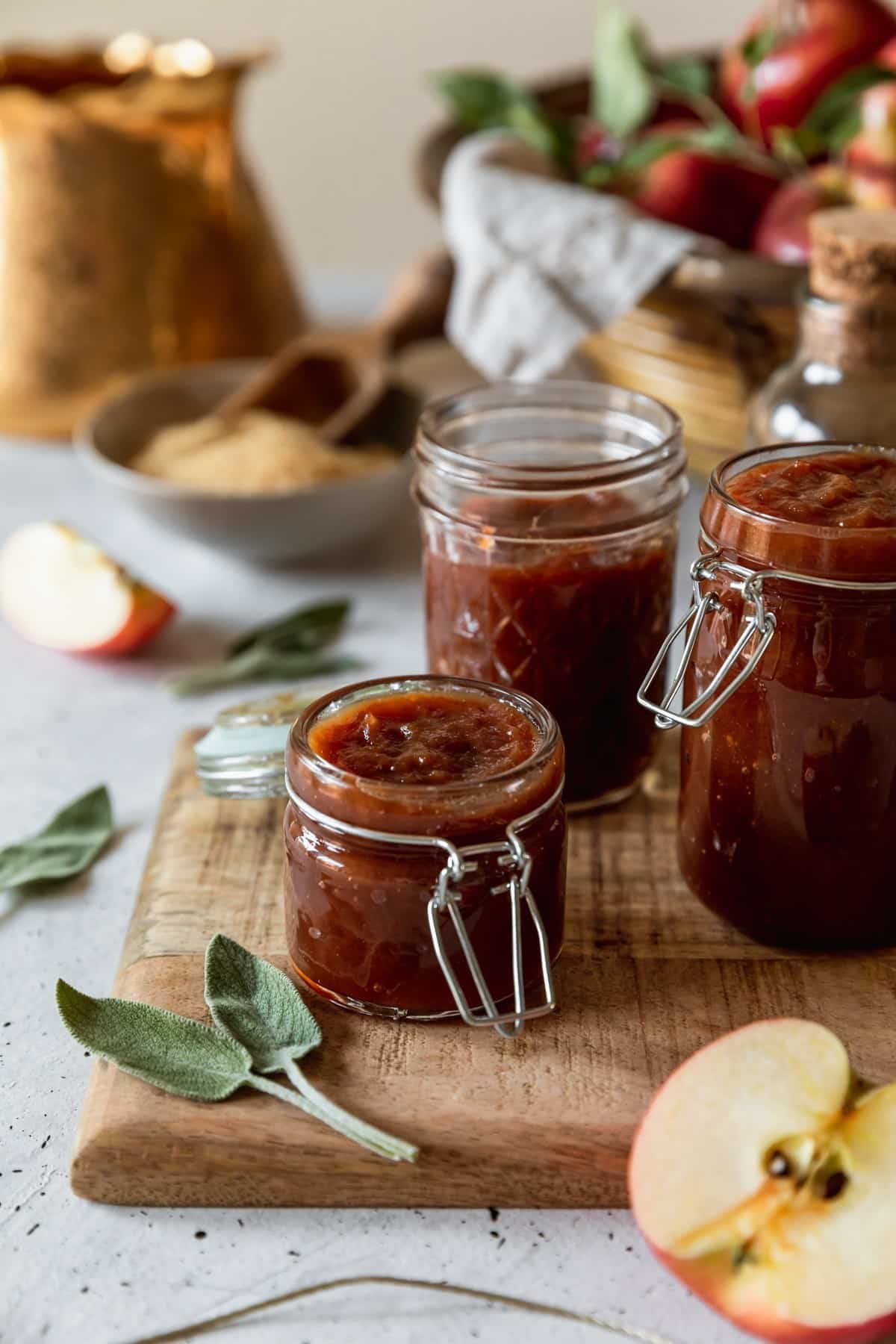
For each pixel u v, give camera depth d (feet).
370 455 2.58
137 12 3.65
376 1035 1.57
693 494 2.58
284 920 1.65
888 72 2.28
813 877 1.61
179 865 1.78
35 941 1.76
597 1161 1.46
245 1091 1.51
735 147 2.44
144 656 2.30
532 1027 1.58
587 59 3.62
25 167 2.73
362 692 1.63
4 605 2.31
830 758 1.56
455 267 2.67
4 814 1.96
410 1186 1.47
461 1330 1.38
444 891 1.50
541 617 1.77
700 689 1.64
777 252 2.26
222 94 2.78
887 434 1.85
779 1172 1.39
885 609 1.52
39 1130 1.55
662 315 2.26
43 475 2.81
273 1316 1.39
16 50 2.88
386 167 3.81
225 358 2.91
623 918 1.71
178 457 2.51
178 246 2.81
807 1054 1.42
